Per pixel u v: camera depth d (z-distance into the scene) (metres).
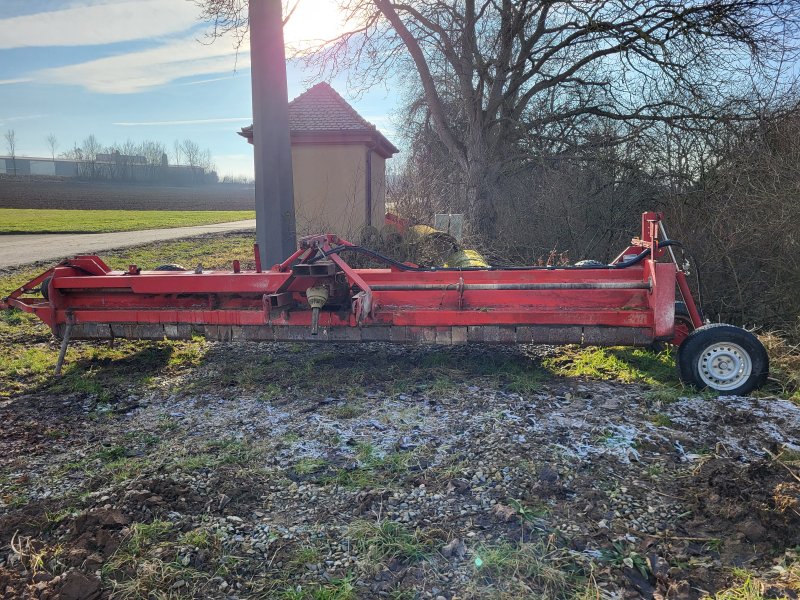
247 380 5.77
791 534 2.95
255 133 10.45
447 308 5.89
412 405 4.99
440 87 20.20
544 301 5.74
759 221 7.87
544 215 13.27
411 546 2.94
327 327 5.92
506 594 2.61
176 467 3.88
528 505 3.31
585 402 4.96
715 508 3.21
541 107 18.34
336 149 16.08
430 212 15.24
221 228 29.91
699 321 5.54
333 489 3.58
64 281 6.35
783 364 5.70
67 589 2.62
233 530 3.13
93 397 5.46
